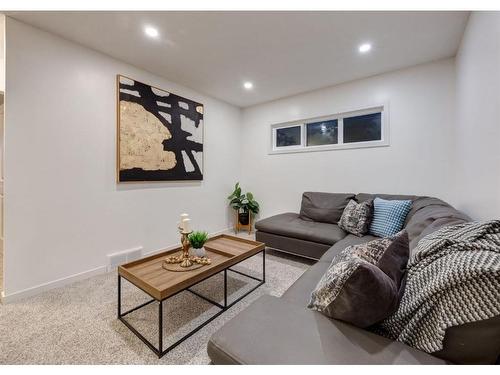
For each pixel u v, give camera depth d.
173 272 1.56
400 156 2.77
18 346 1.36
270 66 2.65
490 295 0.62
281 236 2.73
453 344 0.66
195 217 3.41
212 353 0.76
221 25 1.93
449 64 2.46
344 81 3.06
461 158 2.17
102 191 2.38
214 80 3.03
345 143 3.23
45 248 2.01
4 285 1.81
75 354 1.30
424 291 0.75
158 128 2.84
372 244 1.05
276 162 3.82
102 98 2.36
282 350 0.71
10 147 1.82
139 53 2.36
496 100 1.32
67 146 2.12
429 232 1.30
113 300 1.86
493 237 0.78
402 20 1.87
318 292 0.90
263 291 2.01
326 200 3.01
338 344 0.73
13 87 1.83
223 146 3.88
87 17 1.82
